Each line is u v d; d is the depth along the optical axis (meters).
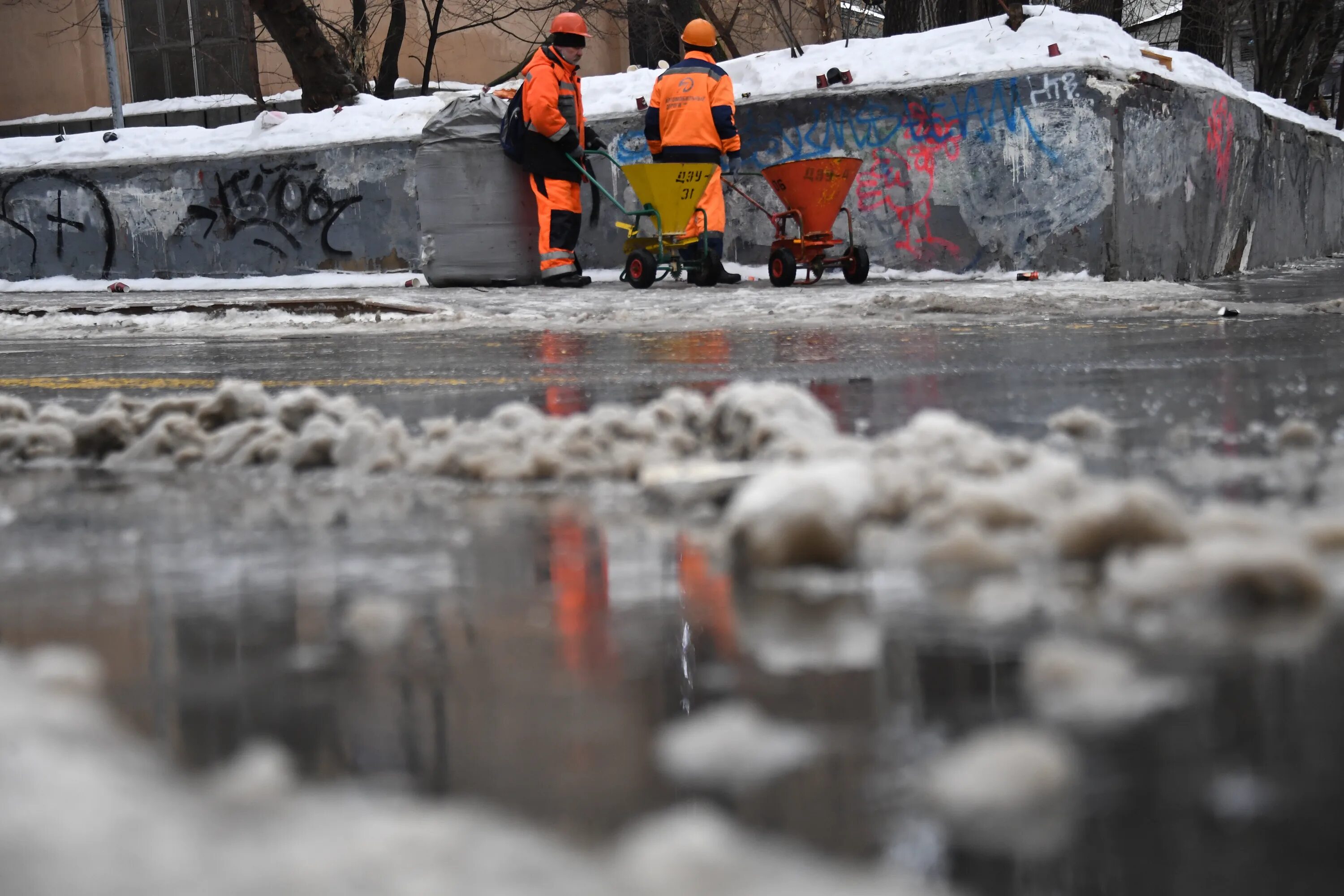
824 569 1.19
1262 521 1.13
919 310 7.63
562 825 0.56
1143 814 0.56
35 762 0.58
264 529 1.62
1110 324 6.18
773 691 0.81
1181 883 0.50
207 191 17.33
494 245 13.58
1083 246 12.23
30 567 1.39
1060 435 2.36
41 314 10.59
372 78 22.23
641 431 2.04
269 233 17.00
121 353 6.61
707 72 11.73
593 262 15.15
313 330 8.27
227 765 0.66
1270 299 8.73
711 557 1.33
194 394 4.12
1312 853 0.52
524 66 20.16
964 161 12.71
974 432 1.81
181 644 1.00
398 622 1.07
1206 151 14.34
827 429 1.97
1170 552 1.05
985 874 0.51
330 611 1.12
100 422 2.40
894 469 1.56
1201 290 10.47
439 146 13.48
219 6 23.94
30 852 0.46
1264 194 17.27
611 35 24.33
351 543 1.50
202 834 0.50
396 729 0.74
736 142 11.83
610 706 0.79
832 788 0.61
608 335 6.64
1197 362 3.88
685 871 0.48
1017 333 5.73
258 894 0.44
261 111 20.17
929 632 0.95
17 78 24.80
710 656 0.91
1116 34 12.81
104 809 0.51
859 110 13.25
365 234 16.44
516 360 5.04
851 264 11.71
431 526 1.60
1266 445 2.14
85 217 18.08
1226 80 15.90
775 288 11.34
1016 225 12.53
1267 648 0.85
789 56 14.27
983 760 0.60
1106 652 0.86
